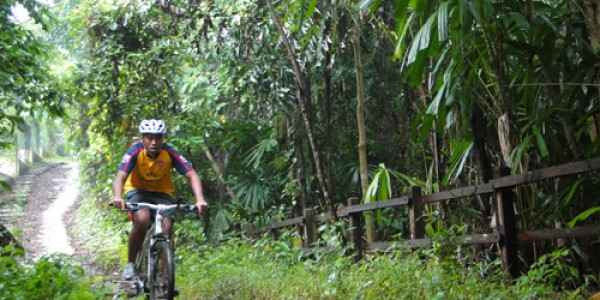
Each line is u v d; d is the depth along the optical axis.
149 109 13.14
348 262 7.15
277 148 12.21
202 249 11.15
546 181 6.03
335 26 8.07
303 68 9.59
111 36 12.81
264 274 7.54
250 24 9.62
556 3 6.79
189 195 13.70
